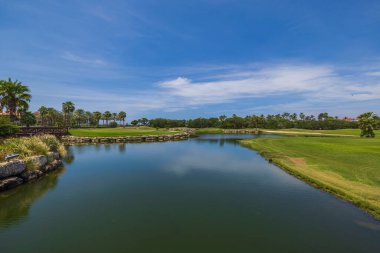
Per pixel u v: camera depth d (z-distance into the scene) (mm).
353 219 12453
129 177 21391
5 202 14992
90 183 19484
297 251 9492
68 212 13391
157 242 10156
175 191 17312
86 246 9820
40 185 18828
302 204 14562
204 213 13227
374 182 18359
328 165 24859
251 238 10508
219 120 171375
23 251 9445
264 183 19391
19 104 48875
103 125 147750
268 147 43562
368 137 67312
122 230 11234
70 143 54219
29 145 23516
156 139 67688
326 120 150250
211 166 26688
